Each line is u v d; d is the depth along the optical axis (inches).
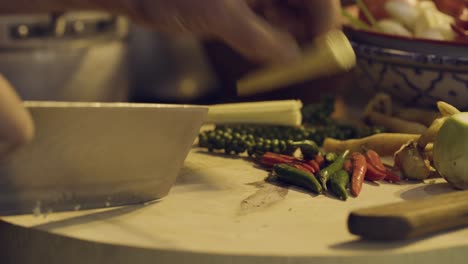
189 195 42.5
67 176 39.4
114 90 74.3
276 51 37.8
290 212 40.5
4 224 40.0
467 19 51.9
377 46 51.4
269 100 59.6
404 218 35.4
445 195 38.1
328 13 42.6
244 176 45.7
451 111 46.1
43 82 70.2
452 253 36.3
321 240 36.9
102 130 38.8
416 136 47.2
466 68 47.8
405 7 54.0
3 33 68.2
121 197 40.7
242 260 35.7
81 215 39.6
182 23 38.5
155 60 77.5
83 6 43.2
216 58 63.7
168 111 39.6
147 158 40.3
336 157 46.5
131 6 39.5
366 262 35.5
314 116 53.8
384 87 53.1
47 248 38.5
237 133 50.3
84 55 70.9
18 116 31.0
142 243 36.8
